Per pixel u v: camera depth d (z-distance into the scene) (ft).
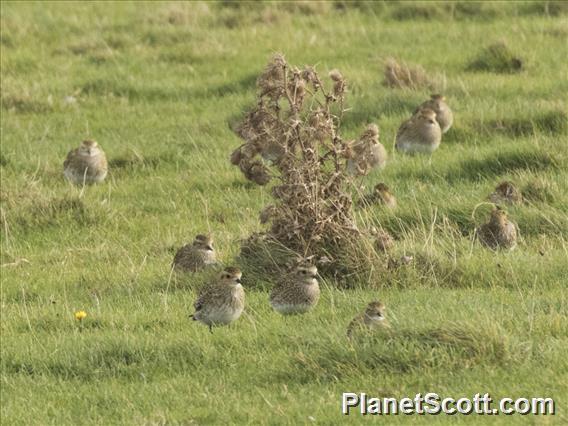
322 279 50.29
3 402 41.01
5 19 106.01
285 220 51.96
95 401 40.19
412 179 64.90
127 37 100.83
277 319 46.52
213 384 40.52
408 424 36.22
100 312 48.78
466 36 96.89
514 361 39.58
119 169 72.18
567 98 78.07
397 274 50.47
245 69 91.81
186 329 46.19
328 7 108.06
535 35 95.30
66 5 114.62
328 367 40.40
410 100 78.89
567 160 64.90
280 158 52.29
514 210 58.03
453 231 56.03
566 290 48.24
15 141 77.51
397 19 104.88
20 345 45.50
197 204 64.69
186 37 101.35
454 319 41.88
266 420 37.14
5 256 58.75
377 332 41.37
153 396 39.96
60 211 63.10
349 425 36.45
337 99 52.65
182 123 80.23
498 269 50.47
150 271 53.93
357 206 59.82
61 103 85.87
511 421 35.83
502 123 73.26
